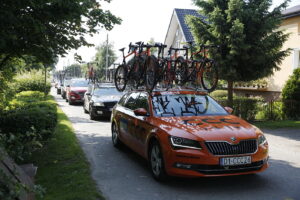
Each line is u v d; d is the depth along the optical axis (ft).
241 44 39.81
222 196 15.20
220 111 20.70
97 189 16.03
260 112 45.98
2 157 12.30
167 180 17.24
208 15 43.98
